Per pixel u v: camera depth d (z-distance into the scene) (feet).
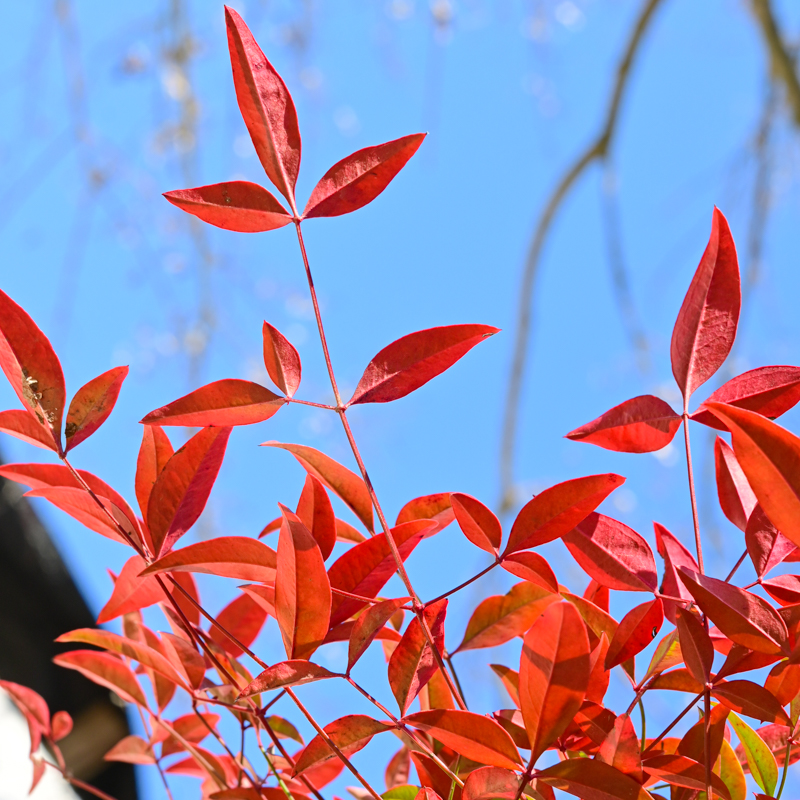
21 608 4.33
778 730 1.68
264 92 1.51
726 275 1.47
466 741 1.28
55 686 4.16
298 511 1.55
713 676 1.47
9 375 1.44
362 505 1.62
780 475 1.14
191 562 1.34
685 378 1.42
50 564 4.57
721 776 1.50
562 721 1.21
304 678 1.28
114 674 1.90
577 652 1.17
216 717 1.88
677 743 1.64
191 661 1.64
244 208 1.47
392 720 1.32
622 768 1.36
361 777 1.29
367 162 1.52
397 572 1.43
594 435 1.38
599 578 1.42
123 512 1.53
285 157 1.51
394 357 1.49
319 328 1.48
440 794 1.48
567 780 1.27
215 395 1.42
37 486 1.57
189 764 2.01
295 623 1.33
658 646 1.47
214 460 1.50
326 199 1.50
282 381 1.46
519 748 1.52
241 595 1.82
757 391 1.42
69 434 1.48
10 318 1.44
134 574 1.59
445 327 1.49
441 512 1.61
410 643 1.40
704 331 1.45
